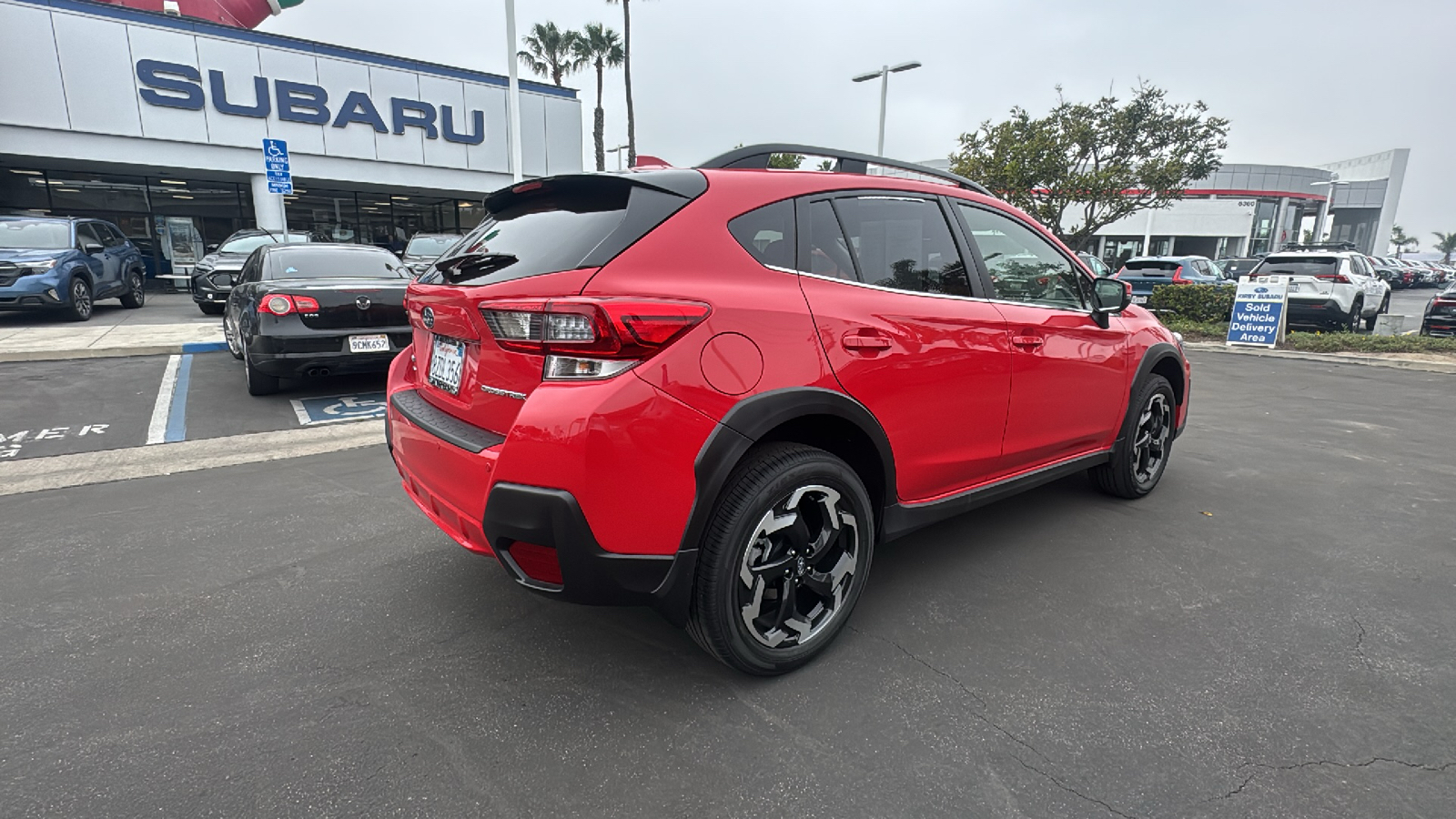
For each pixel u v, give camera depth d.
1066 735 2.09
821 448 2.61
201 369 7.82
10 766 1.94
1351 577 3.14
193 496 4.12
